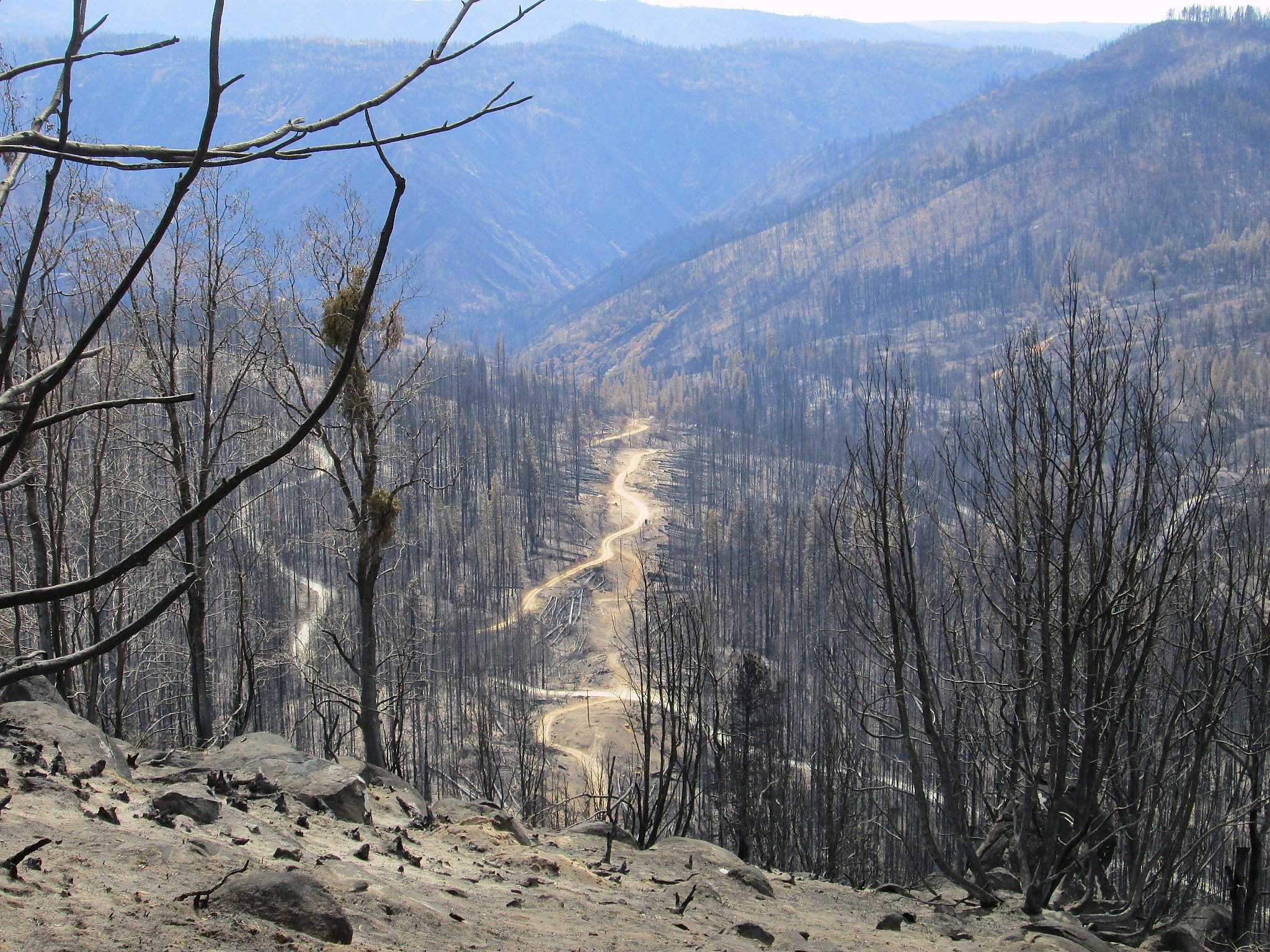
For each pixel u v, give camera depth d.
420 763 42.88
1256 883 12.10
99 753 8.44
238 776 9.32
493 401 150.12
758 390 197.62
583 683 74.44
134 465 24.88
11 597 2.04
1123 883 15.74
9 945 3.88
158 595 23.42
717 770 14.73
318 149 2.05
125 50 2.21
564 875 9.03
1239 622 11.83
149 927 4.45
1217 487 12.18
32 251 2.21
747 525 101.00
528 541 111.81
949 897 11.62
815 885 11.64
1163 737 12.13
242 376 19.58
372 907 5.81
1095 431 10.61
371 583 19.89
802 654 70.56
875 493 10.84
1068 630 10.36
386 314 18.62
